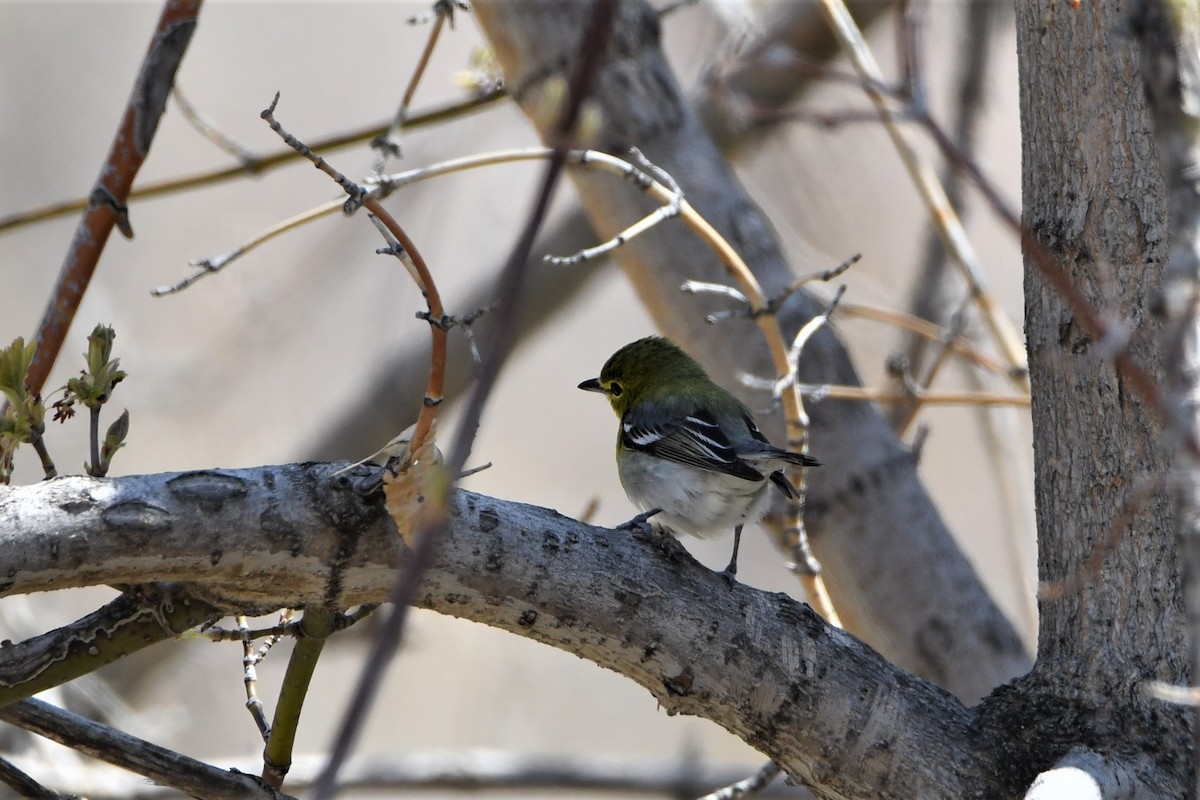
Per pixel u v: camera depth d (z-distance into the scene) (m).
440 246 19.73
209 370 19.30
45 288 21.28
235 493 6.00
